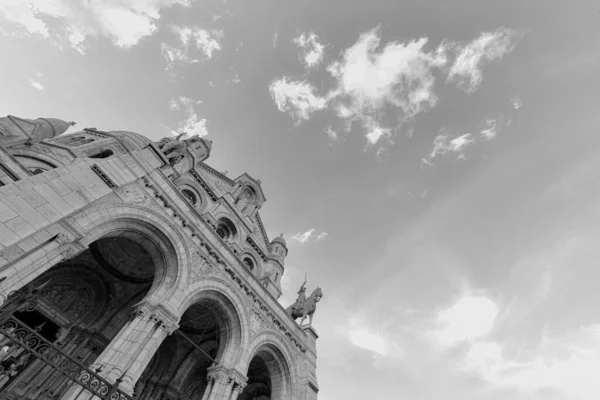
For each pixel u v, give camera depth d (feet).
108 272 70.79
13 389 52.42
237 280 70.18
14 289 36.86
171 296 54.80
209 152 120.67
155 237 57.93
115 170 54.90
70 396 40.06
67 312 65.72
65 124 88.63
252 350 66.85
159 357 76.02
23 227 38.17
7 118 73.10
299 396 74.79
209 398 56.80
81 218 46.62
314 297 105.81
